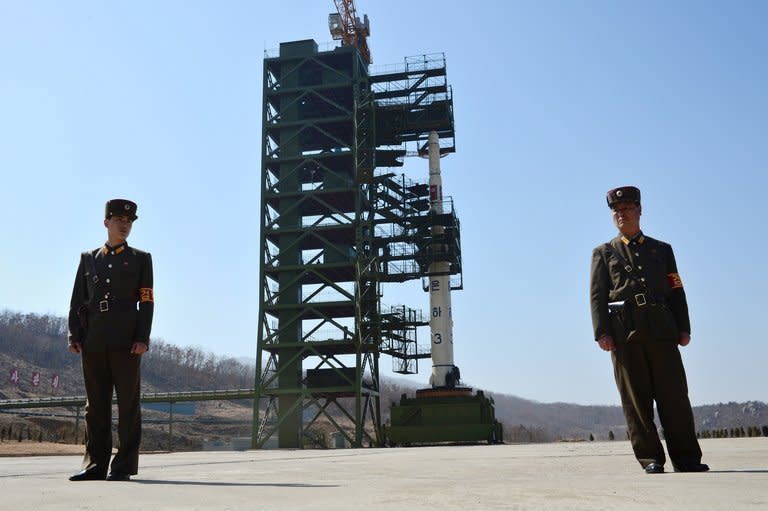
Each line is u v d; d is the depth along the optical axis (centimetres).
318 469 1082
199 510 486
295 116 6894
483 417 5888
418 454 2003
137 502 549
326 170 6688
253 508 495
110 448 862
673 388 813
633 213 848
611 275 854
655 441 814
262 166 6769
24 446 4125
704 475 709
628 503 470
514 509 455
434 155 6631
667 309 824
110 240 907
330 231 6588
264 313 6569
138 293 901
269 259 6669
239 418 17338
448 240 6312
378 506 489
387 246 6419
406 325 6456
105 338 868
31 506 524
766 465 881
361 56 7262
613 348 841
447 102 6581
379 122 6656
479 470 934
